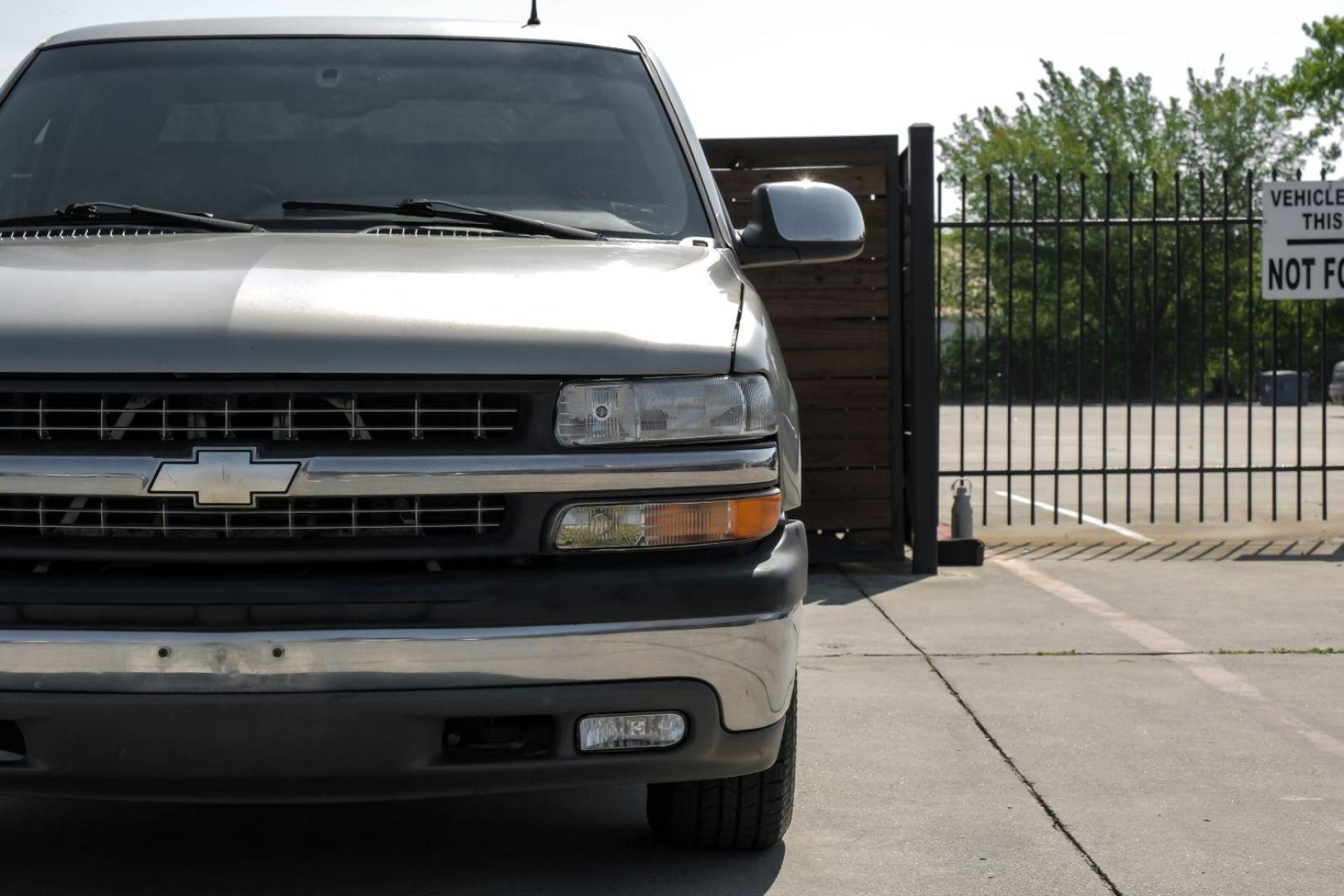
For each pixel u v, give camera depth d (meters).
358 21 4.48
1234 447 20.06
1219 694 5.54
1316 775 4.50
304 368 2.89
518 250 3.54
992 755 4.71
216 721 2.86
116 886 3.52
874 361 8.91
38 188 3.95
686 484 3.04
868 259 8.87
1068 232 43.88
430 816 4.06
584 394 2.99
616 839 3.88
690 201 4.04
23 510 2.90
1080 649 6.39
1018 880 3.60
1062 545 9.88
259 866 3.66
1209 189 45.94
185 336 2.91
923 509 8.64
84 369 2.88
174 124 4.08
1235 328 35.75
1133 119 58.41
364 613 2.88
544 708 2.93
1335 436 22.17
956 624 7.00
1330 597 7.70
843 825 4.01
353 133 4.05
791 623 3.17
